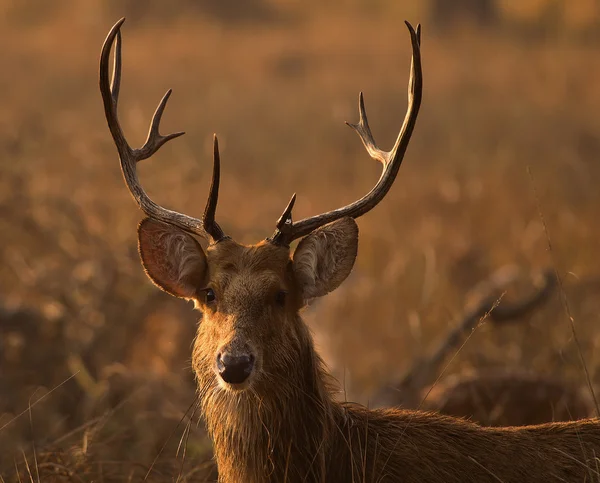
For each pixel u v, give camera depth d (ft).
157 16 166.09
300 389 24.38
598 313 43.70
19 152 49.16
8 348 38.86
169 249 25.13
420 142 84.23
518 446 24.82
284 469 24.34
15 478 29.37
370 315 46.16
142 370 39.55
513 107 93.45
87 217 43.62
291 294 24.58
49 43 134.10
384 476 23.89
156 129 27.12
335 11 190.49
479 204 60.75
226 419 24.66
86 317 40.75
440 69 118.21
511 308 40.65
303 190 68.85
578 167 64.03
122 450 33.78
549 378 34.76
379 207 61.82
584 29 154.92
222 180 69.05
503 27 161.27
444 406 33.96
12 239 45.24
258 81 111.55
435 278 46.70
